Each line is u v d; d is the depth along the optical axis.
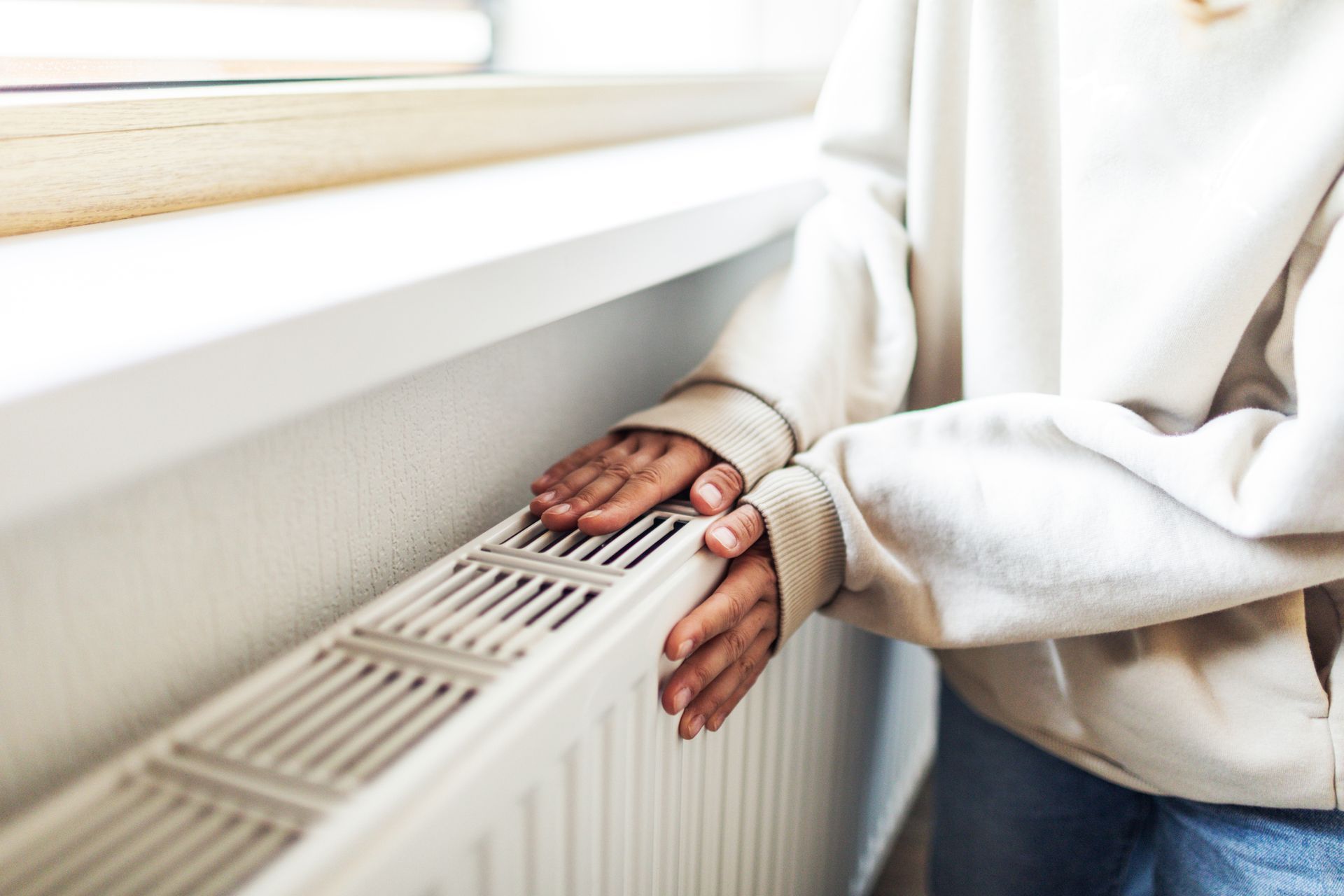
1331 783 0.55
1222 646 0.59
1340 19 0.51
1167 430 0.60
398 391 0.51
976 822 0.86
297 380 0.37
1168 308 0.55
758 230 0.72
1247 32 0.53
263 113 0.58
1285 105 0.52
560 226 0.55
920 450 0.60
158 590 0.40
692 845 0.54
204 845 0.29
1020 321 0.66
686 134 1.00
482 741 0.33
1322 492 0.48
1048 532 0.56
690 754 0.52
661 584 0.46
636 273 0.58
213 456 0.41
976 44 0.63
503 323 0.48
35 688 0.36
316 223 0.53
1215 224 0.53
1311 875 0.58
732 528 0.51
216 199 0.57
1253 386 0.59
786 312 0.67
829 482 0.57
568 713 0.37
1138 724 0.60
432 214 0.57
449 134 0.72
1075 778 0.79
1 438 0.28
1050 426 0.57
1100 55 0.57
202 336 0.34
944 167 0.70
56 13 0.48
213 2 0.56
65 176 0.49
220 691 0.44
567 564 0.46
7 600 0.34
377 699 0.35
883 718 1.00
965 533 0.58
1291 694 0.56
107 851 0.28
